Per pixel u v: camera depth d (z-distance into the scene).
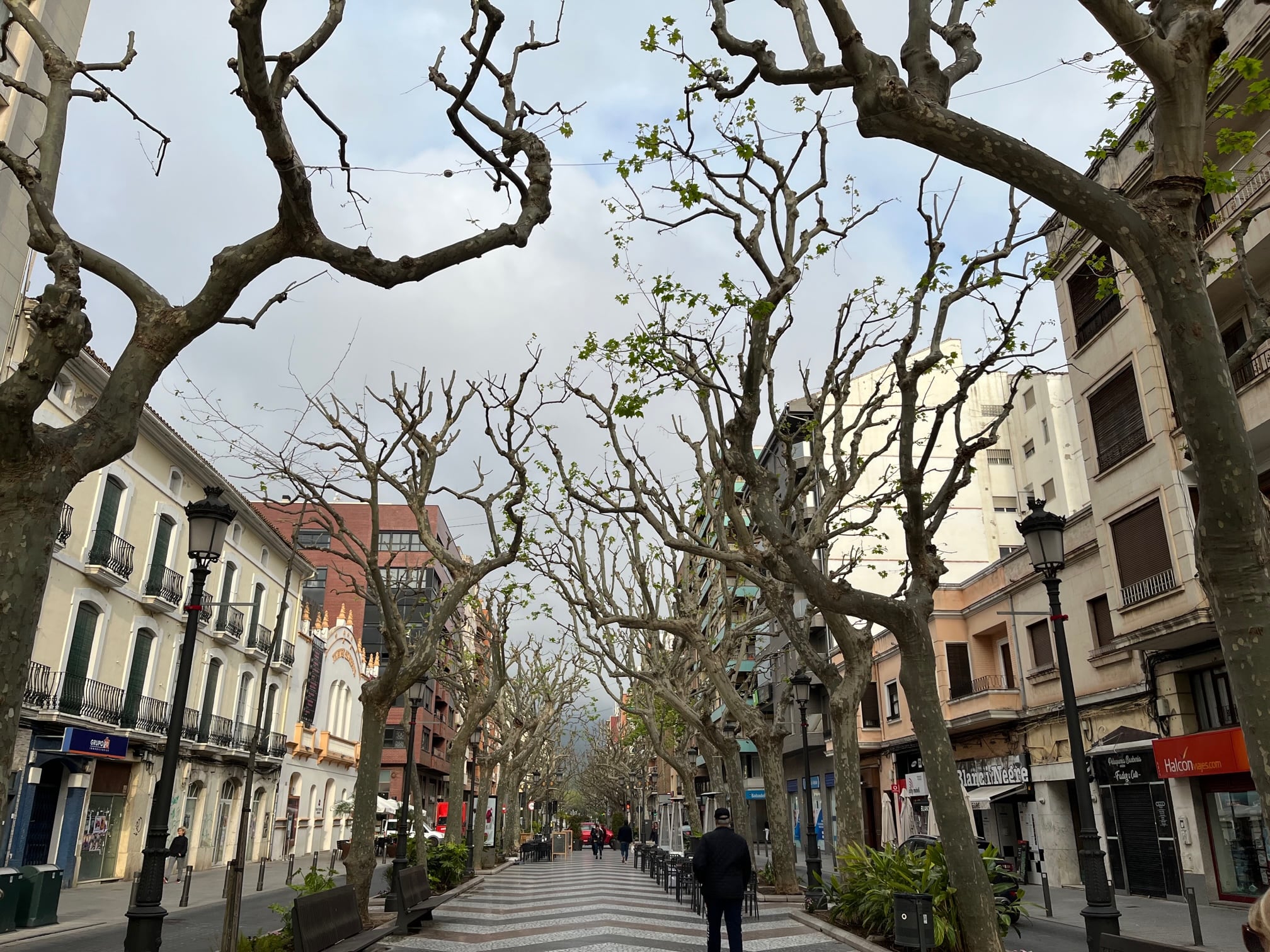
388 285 6.77
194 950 12.66
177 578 27.47
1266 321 7.25
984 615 26.38
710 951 9.45
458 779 24.94
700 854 9.68
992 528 36.00
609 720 81.31
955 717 25.86
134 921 8.48
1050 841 21.86
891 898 11.09
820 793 37.34
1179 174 5.24
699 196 9.98
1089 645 20.86
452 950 11.48
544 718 39.09
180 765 28.06
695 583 20.33
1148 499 17.64
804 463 34.59
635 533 18.14
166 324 5.90
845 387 13.92
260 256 6.36
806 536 13.59
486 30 7.03
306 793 41.34
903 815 30.09
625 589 21.97
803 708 18.36
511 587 22.53
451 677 27.33
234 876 9.06
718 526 14.87
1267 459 15.68
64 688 21.92
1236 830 15.91
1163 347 5.15
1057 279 21.27
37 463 5.08
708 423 11.79
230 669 32.44
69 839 22.38
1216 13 5.34
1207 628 16.09
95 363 21.53
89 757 22.83
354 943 9.74
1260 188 14.67
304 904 8.84
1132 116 8.58
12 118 15.87
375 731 13.56
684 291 11.01
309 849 41.62
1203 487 4.84
